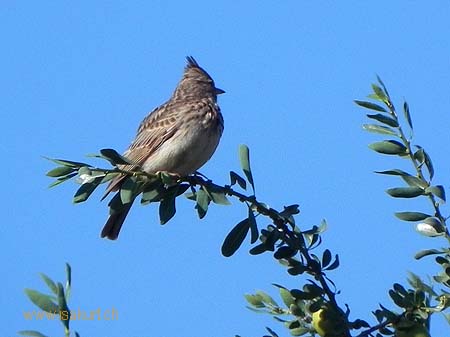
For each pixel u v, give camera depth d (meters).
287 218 10.88
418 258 10.71
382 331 10.56
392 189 10.73
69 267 8.10
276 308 11.04
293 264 10.87
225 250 10.94
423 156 10.79
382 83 11.02
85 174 10.55
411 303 10.38
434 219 10.77
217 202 10.95
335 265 10.84
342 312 10.59
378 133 10.95
